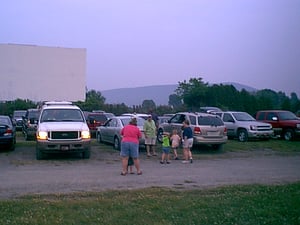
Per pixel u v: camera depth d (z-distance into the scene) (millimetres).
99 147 19969
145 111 44125
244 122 23688
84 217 7129
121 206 7930
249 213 7539
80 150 15711
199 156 17859
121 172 12781
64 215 7242
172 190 9750
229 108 45500
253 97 45562
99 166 14148
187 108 44344
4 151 18219
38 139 15445
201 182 11203
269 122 25359
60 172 12641
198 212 7578
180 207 7906
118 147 18891
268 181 11516
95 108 46125
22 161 15188
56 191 9602
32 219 6941
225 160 16656
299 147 21312
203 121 19234
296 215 7457
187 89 49656
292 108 44688
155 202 8297
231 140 24297
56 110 17062
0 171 12750
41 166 13992
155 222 6922
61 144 15414
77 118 17016
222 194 9273
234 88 47812
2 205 7859
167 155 15656
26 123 23891
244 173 13023
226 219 7141
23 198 8641
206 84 49500
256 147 20984
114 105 46125
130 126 12453
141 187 10258
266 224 6910
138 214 7387
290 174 12883
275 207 7992
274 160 16797
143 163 15422
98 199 8547
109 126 20469
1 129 17688
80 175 12086
